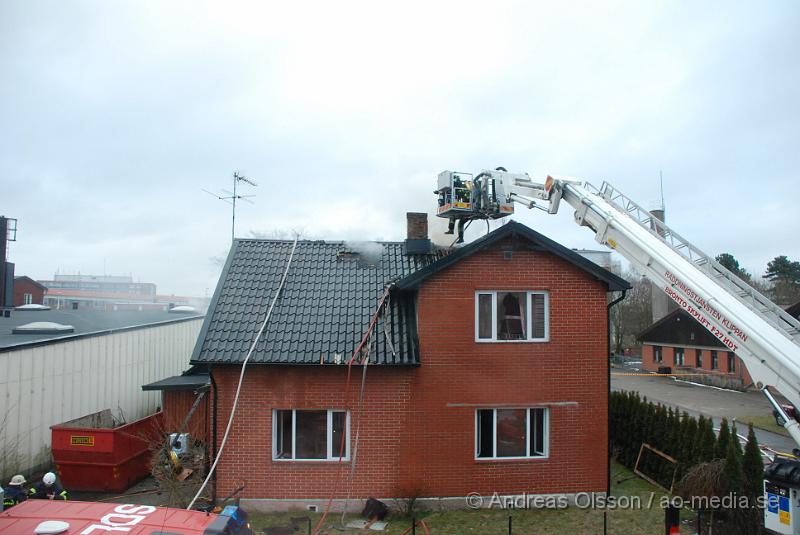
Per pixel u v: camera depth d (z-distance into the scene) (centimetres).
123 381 1778
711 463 1098
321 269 1361
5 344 1313
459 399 1180
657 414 1409
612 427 1631
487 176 1314
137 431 1375
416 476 1165
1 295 3158
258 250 1417
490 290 1211
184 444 1325
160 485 1191
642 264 948
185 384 1448
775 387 730
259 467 1148
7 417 1246
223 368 1153
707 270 886
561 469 1198
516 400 1196
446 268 1200
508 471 1184
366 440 1162
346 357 1133
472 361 1191
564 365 1213
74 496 1253
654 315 4869
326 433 1173
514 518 1114
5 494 857
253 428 1150
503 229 1188
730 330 790
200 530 541
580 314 1224
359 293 1291
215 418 1148
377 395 1167
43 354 1378
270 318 1206
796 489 987
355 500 1151
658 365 4612
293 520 1098
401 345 1172
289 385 1158
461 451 1176
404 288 1195
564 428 1203
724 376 3800
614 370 4788
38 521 555
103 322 2323
